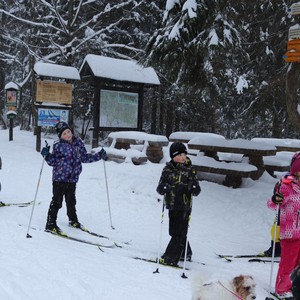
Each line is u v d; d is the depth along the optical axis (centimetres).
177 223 518
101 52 2175
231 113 1605
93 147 1455
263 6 1127
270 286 454
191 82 984
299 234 427
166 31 898
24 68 2545
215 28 877
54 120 1425
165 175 518
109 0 2178
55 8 1917
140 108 1531
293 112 793
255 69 1308
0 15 2481
